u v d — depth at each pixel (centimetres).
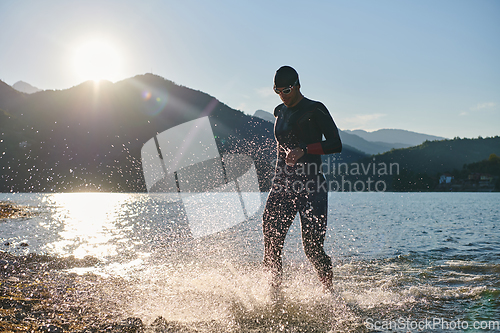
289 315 218
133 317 207
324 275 270
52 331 176
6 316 190
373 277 325
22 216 1106
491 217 1259
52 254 424
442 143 15025
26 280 283
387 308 234
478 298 254
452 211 1667
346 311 228
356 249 496
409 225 900
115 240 553
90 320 199
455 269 360
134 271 335
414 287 282
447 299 254
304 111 278
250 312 223
